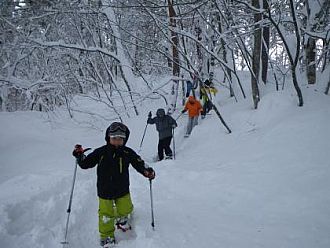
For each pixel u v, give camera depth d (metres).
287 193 4.77
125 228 4.02
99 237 4.04
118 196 3.85
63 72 14.17
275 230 3.85
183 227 4.00
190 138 9.75
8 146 9.48
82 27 14.09
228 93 14.20
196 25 11.84
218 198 5.04
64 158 8.46
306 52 9.70
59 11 11.53
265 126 8.14
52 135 11.24
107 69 12.84
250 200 4.81
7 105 15.90
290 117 7.75
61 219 4.33
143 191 5.55
